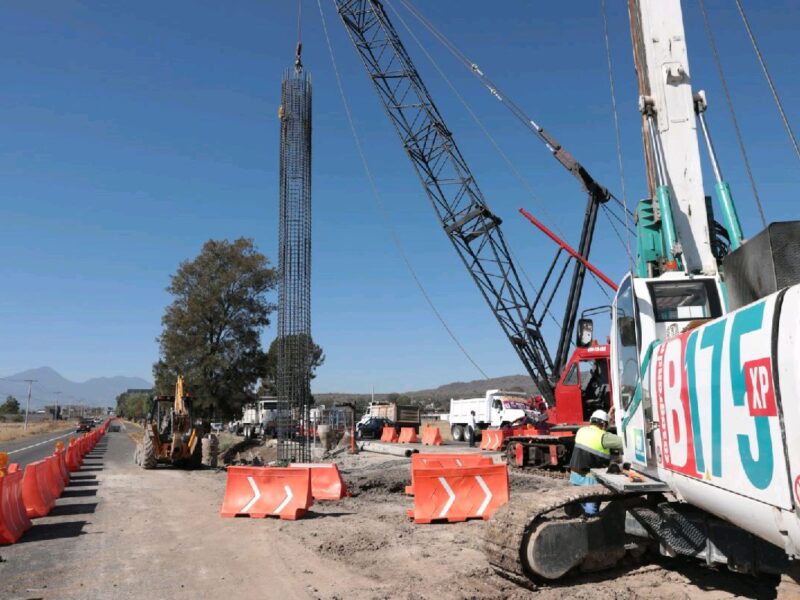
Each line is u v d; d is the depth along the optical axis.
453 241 28.52
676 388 5.25
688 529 6.46
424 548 8.70
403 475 17.44
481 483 11.12
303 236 19.61
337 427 39.09
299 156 19.91
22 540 9.65
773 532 3.83
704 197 9.37
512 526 6.82
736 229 8.22
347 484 15.99
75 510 12.63
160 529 10.45
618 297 7.83
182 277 44.16
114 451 36.09
